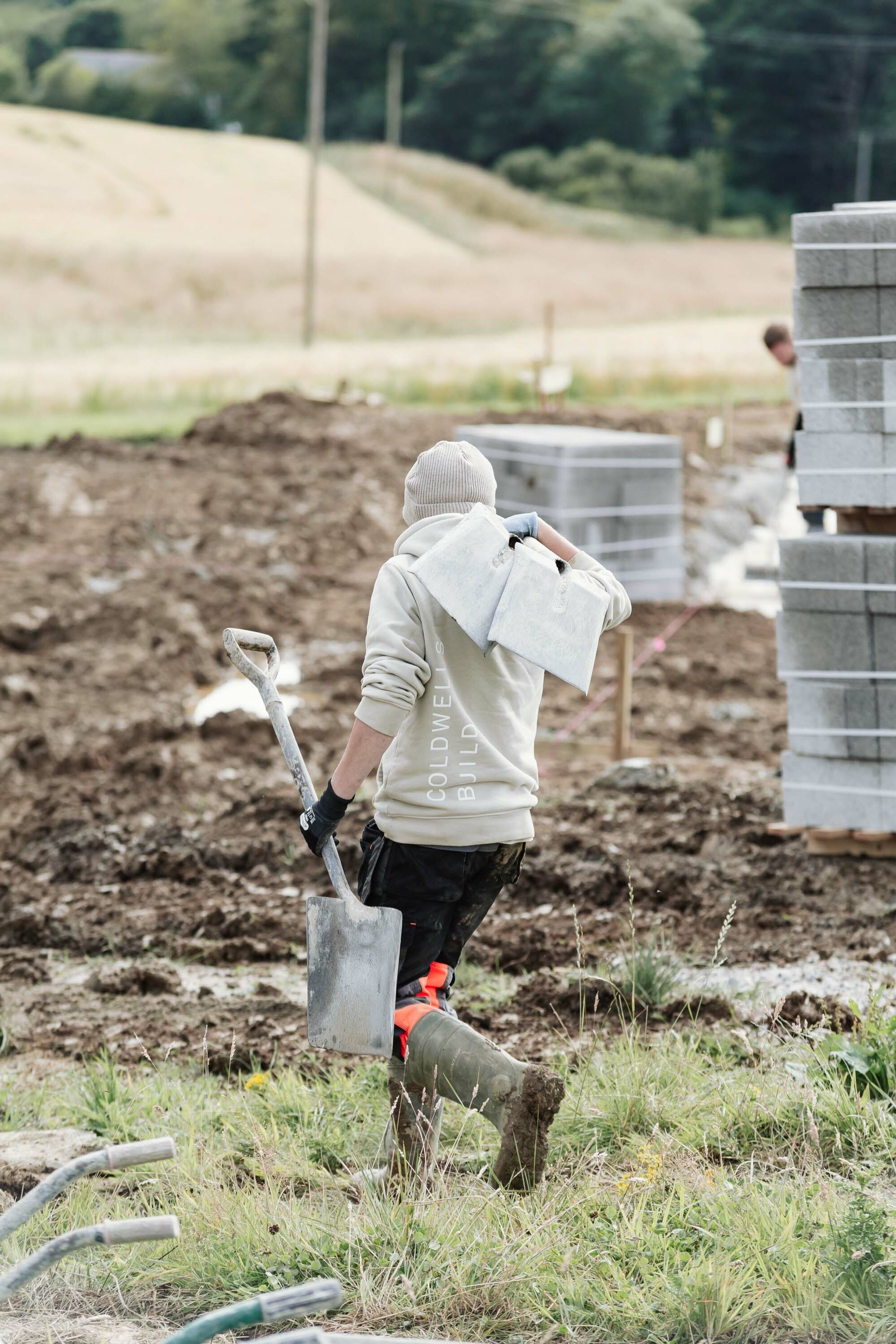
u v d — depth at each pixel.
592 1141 15.52
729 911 23.00
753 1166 14.77
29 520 58.22
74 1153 15.93
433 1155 14.63
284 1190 15.12
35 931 23.66
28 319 186.88
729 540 60.12
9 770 33.09
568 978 20.78
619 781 30.97
